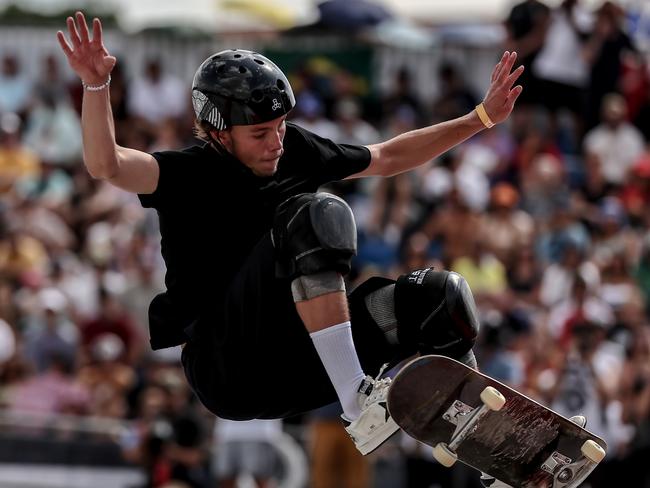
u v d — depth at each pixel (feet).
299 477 53.52
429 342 22.74
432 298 22.53
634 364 53.98
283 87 22.70
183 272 23.27
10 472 53.88
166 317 23.66
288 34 88.99
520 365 55.21
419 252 64.28
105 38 89.04
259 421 53.26
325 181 24.35
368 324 23.16
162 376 53.72
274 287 22.27
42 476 53.72
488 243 66.03
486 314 57.88
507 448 21.94
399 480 53.52
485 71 86.48
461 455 21.99
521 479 22.36
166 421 52.19
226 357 22.94
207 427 53.47
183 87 87.25
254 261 22.49
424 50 86.99
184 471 51.52
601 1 82.07
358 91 86.43
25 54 90.68
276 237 22.06
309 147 23.93
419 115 82.12
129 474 52.65
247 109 22.36
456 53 86.94
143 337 64.90
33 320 64.85
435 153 25.45
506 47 78.74
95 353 60.18
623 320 59.26
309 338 22.52
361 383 21.75
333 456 53.36
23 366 61.93
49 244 72.43
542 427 21.63
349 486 53.31
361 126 79.56
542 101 77.41
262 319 22.41
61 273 68.80
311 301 21.65
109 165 21.62
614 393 53.67
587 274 61.52
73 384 59.41
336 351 21.65
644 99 78.79
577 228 66.54
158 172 22.41
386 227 68.90
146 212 73.46
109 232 73.56
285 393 22.98
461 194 66.80
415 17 96.78
